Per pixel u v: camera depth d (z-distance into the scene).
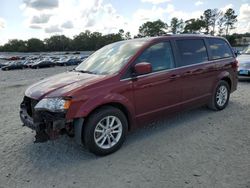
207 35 5.67
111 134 3.94
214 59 5.62
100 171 3.43
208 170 3.32
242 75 9.62
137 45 4.50
